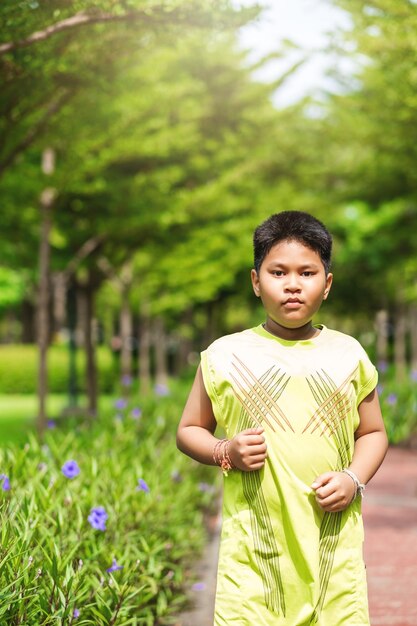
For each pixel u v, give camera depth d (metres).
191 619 5.03
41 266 11.56
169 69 11.45
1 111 7.24
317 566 2.48
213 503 8.60
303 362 2.58
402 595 5.72
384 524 8.23
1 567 3.28
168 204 13.16
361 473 2.57
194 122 14.55
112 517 4.86
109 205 13.06
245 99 15.87
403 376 25.69
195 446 2.66
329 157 20.08
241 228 16.33
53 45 6.37
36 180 10.56
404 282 24.33
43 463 5.41
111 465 5.89
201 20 5.79
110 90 8.13
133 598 4.50
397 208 18.61
